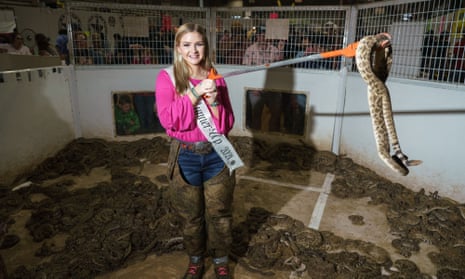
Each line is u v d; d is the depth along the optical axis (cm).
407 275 260
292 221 333
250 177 452
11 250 293
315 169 475
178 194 234
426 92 373
